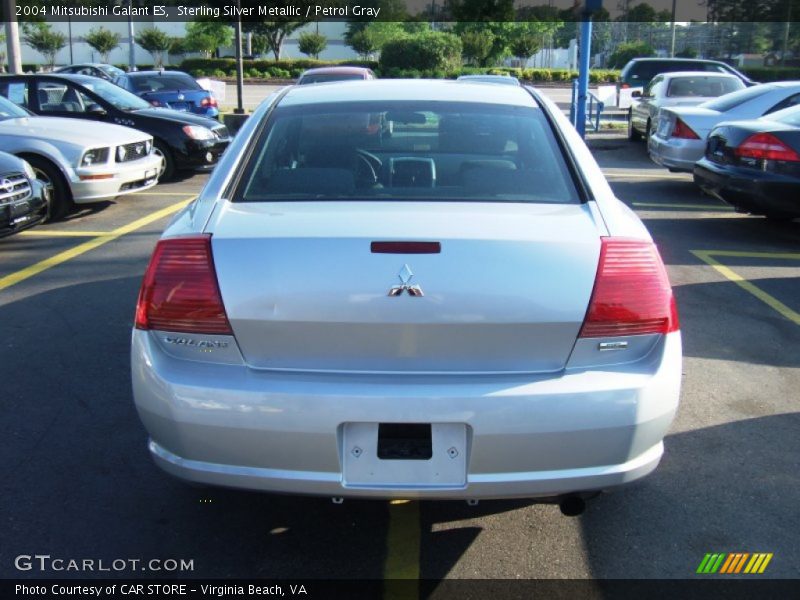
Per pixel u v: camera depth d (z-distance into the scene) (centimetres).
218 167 319
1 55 4588
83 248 753
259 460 258
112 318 554
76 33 5378
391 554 302
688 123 1066
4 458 365
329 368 258
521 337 255
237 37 2008
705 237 830
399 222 268
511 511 330
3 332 524
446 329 252
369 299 251
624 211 306
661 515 327
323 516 326
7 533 310
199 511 328
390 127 344
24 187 728
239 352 260
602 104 1978
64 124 906
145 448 376
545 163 325
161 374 262
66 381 448
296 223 270
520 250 256
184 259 263
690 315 578
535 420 251
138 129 1151
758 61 4266
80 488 342
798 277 679
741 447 384
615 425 255
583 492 267
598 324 257
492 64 4431
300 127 345
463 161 328
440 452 254
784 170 768
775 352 508
